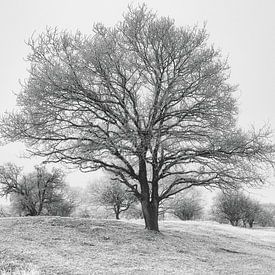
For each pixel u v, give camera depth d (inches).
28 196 1930.4
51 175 1951.3
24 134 894.4
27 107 884.0
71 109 900.6
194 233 1127.0
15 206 2069.4
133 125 906.1
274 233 1505.9
